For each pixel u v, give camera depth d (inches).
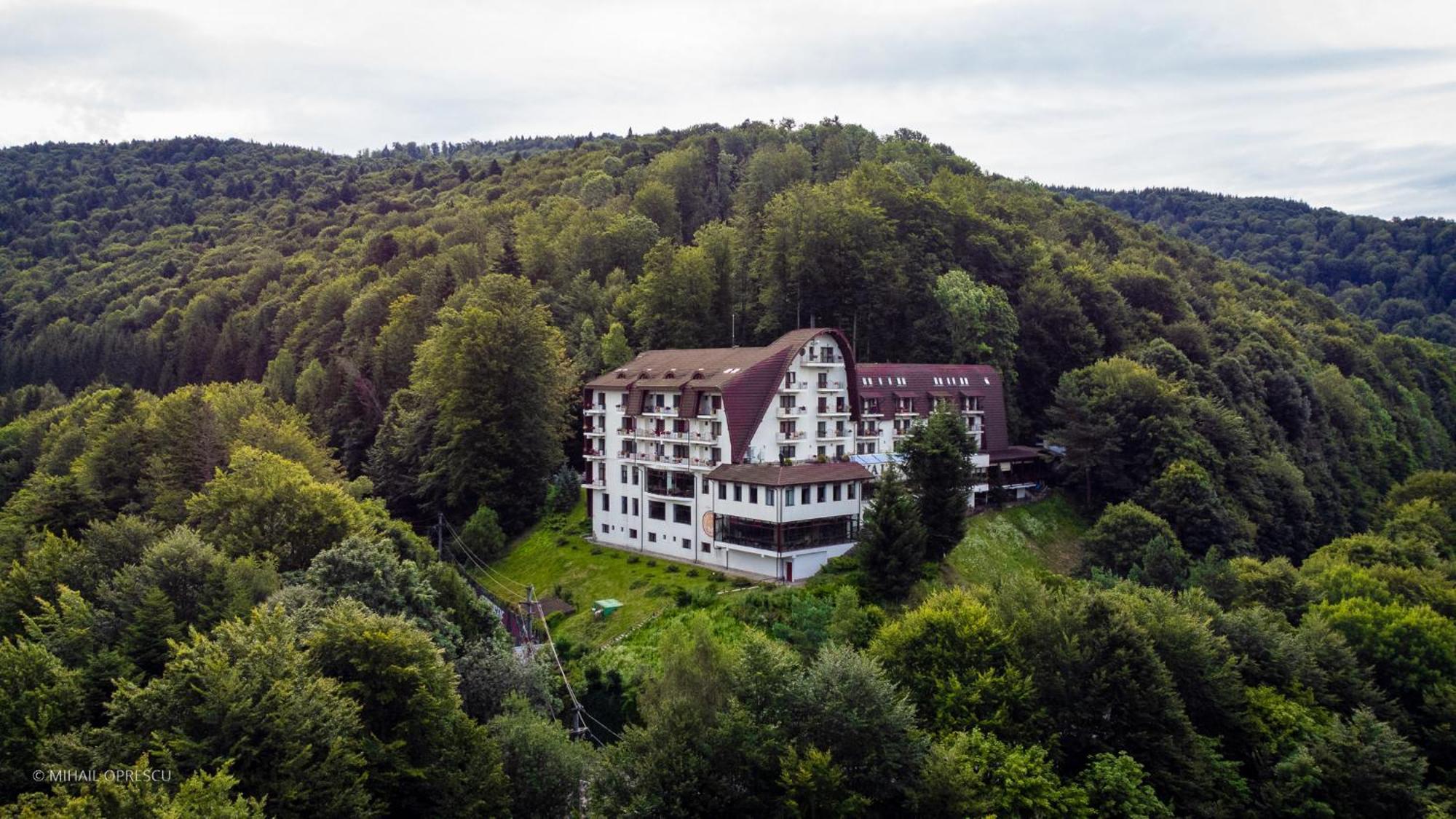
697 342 4741.6
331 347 6018.7
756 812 1838.1
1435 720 2519.7
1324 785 2166.6
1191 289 6476.4
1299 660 2519.7
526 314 4458.7
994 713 2085.4
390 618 1941.4
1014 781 1868.8
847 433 3843.5
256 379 6707.7
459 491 4188.0
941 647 2257.6
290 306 6983.3
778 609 2861.7
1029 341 4997.5
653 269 5000.0
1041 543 3924.7
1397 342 7810.0
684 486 3602.4
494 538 3964.1
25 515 3467.0
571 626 3169.3
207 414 4138.8
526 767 1888.5
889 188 5285.4
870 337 4726.9
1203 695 2327.8
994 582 2965.1
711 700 2015.3
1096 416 4247.0
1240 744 2316.7
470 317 4281.5
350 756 1539.1
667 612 3034.0
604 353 4665.4
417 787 1701.5
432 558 3358.8
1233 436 4347.9
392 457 4601.4
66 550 2529.5
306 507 2856.8
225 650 1683.1
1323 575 3230.8
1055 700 2228.1
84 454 4269.2
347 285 6668.3
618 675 2677.2
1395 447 5738.2
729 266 5137.8
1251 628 2598.4
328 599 2283.5
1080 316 5009.8
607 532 3971.5
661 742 1882.4
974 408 4217.5
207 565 2315.5
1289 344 6131.9
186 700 1581.0
